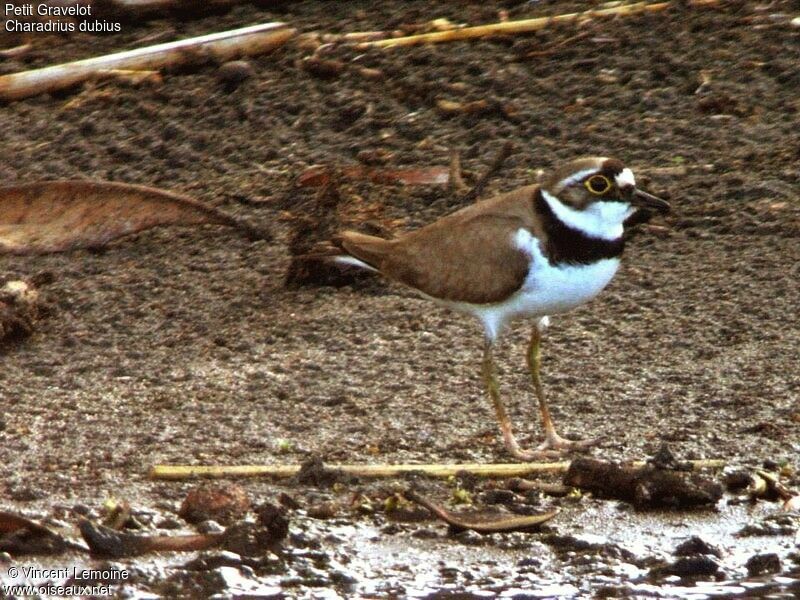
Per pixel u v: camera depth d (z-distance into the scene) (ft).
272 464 35.78
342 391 39.99
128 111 57.62
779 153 53.57
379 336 43.42
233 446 36.83
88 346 42.98
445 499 34.17
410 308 45.14
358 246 39.60
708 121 56.18
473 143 55.11
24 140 55.52
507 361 41.96
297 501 33.94
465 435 37.76
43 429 37.68
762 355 41.42
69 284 46.60
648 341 42.70
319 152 54.80
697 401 39.11
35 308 44.01
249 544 31.86
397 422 38.29
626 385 40.27
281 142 55.67
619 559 31.81
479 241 36.65
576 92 58.29
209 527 32.58
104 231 49.06
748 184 51.60
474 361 41.96
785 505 34.17
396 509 33.68
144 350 42.75
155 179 53.21
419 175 52.13
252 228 49.73
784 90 57.98
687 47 61.00
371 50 61.31
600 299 45.39
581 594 30.35
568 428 38.01
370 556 31.81
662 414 38.55
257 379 40.73
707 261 47.34
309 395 39.78
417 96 58.29
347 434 37.60
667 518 33.71
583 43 61.62
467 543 32.50
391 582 30.71
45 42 62.85
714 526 33.35
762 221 49.44
